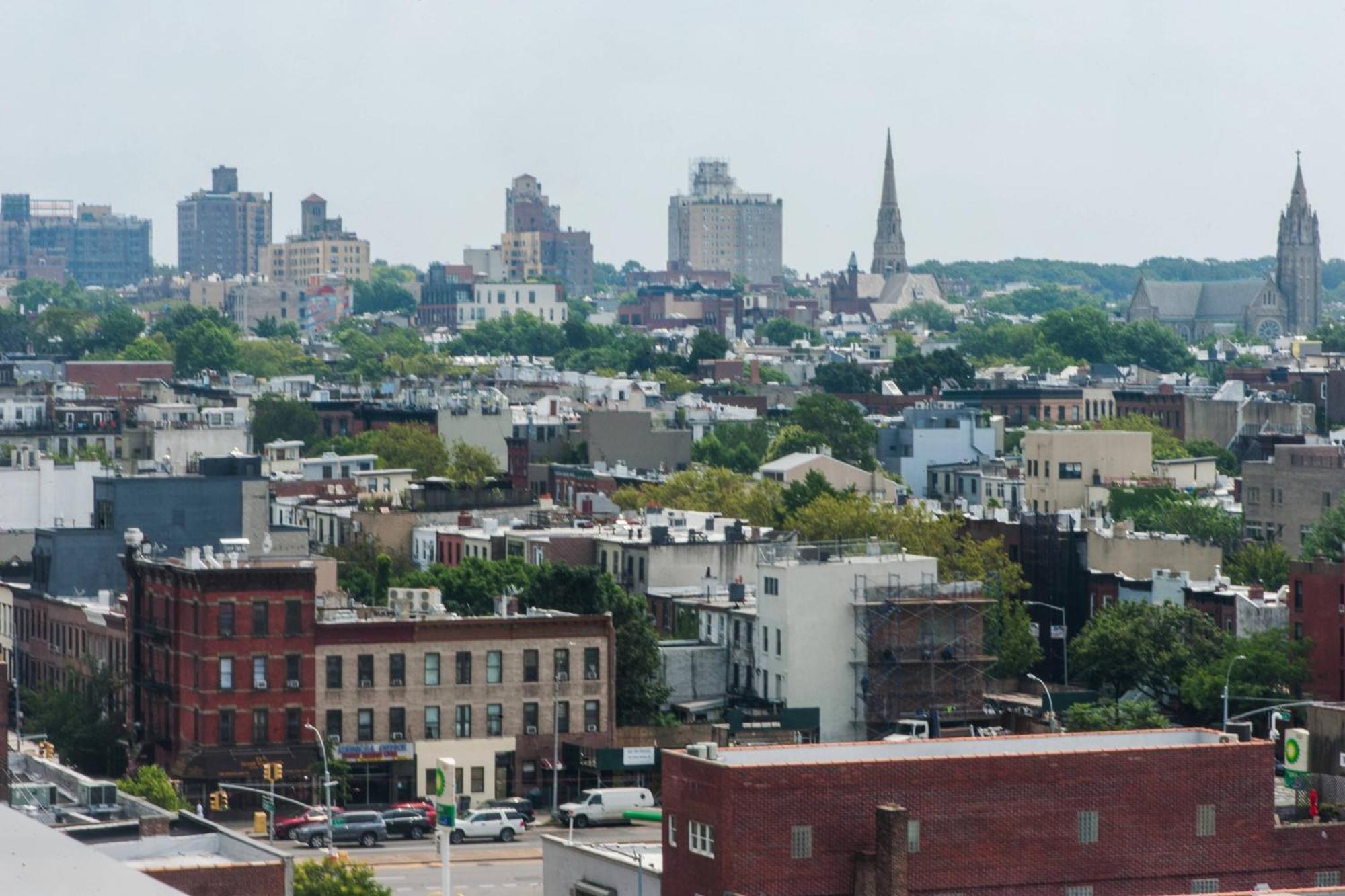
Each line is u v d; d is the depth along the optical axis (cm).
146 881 3750
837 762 12888
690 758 12962
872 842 12794
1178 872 13425
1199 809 13475
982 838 13038
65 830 12394
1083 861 13225
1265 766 13625
